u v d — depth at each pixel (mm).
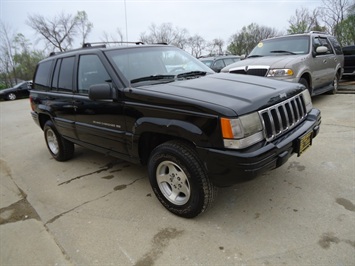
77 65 3736
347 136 4582
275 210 2811
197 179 2512
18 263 2430
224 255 2295
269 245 2354
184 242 2486
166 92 2695
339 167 3545
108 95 2979
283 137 2604
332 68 7559
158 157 2770
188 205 2689
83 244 2584
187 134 2439
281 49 6793
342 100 7355
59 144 4605
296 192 3080
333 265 2096
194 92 2650
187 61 3873
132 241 2566
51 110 4344
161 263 2275
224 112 2258
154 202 3186
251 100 2453
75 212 3135
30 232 2848
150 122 2697
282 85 3035
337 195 2957
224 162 2285
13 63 37156
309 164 3697
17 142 6527
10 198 3652
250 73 6023
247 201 3012
